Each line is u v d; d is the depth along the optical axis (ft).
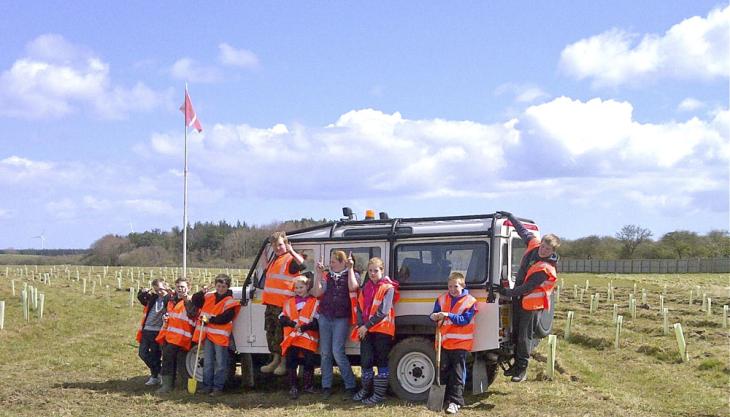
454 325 28.94
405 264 31.17
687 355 44.65
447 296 29.19
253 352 33.42
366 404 29.99
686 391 34.81
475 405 30.12
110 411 29.96
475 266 30.04
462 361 29.04
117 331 60.90
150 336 36.24
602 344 51.93
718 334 55.57
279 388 34.94
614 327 62.80
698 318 68.85
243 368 35.09
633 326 63.00
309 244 32.89
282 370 32.65
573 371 40.60
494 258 29.78
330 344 31.45
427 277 30.76
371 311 29.86
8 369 42.27
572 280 172.96
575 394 32.73
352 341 31.91
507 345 30.81
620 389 35.78
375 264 29.96
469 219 31.09
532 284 28.99
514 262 32.14
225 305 33.24
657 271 242.17
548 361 37.42
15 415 29.04
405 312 30.86
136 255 252.21
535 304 29.43
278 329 32.14
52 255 371.56
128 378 38.93
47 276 123.24
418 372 30.35
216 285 33.37
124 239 282.97
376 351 30.35
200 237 250.57
